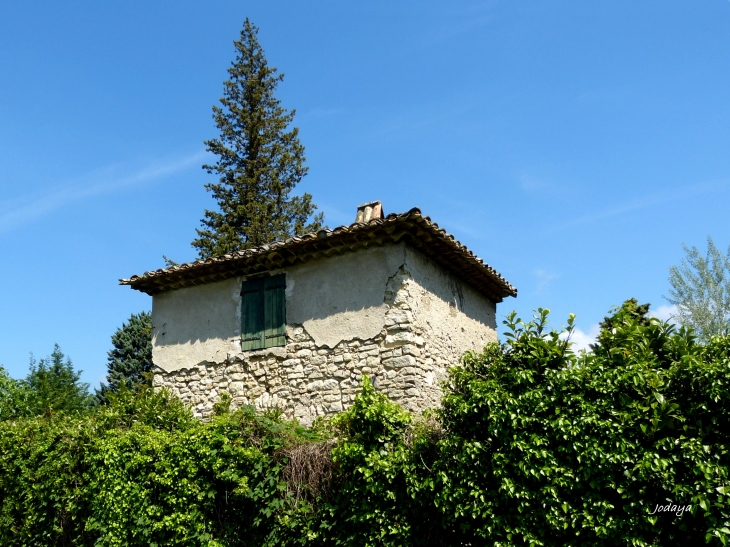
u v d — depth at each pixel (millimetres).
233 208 24391
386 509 6695
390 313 9852
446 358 10750
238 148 25406
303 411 10211
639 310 13125
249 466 7883
